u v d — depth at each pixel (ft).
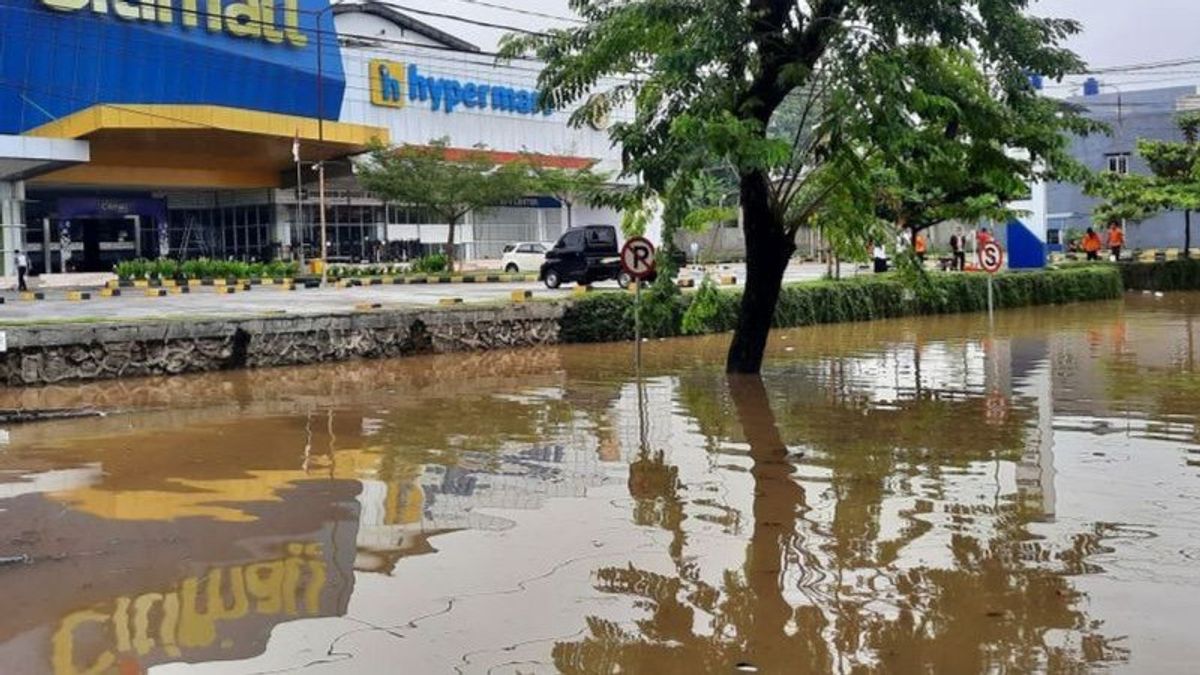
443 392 46.50
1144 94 170.40
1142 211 124.77
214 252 168.14
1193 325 76.59
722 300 76.89
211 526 23.56
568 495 26.14
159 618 17.80
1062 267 111.96
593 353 64.13
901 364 55.01
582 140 194.08
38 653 16.37
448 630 16.99
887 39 42.39
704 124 39.78
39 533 23.09
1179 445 31.35
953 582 18.83
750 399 42.75
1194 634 16.17
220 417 39.73
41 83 135.74
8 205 124.88
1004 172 46.70
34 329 50.85
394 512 24.63
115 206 156.66
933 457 30.07
